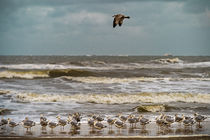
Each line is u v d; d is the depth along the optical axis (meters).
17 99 32.53
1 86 42.00
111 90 39.59
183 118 23.39
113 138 19.69
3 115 25.91
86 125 23.17
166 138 19.70
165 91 39.09
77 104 30.98
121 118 23.66
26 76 53.03
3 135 20.38
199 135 20.33
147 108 28.02
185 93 34.53
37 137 19.89
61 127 22.64
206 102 32.25
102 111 27.83
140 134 20.72
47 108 28.86
